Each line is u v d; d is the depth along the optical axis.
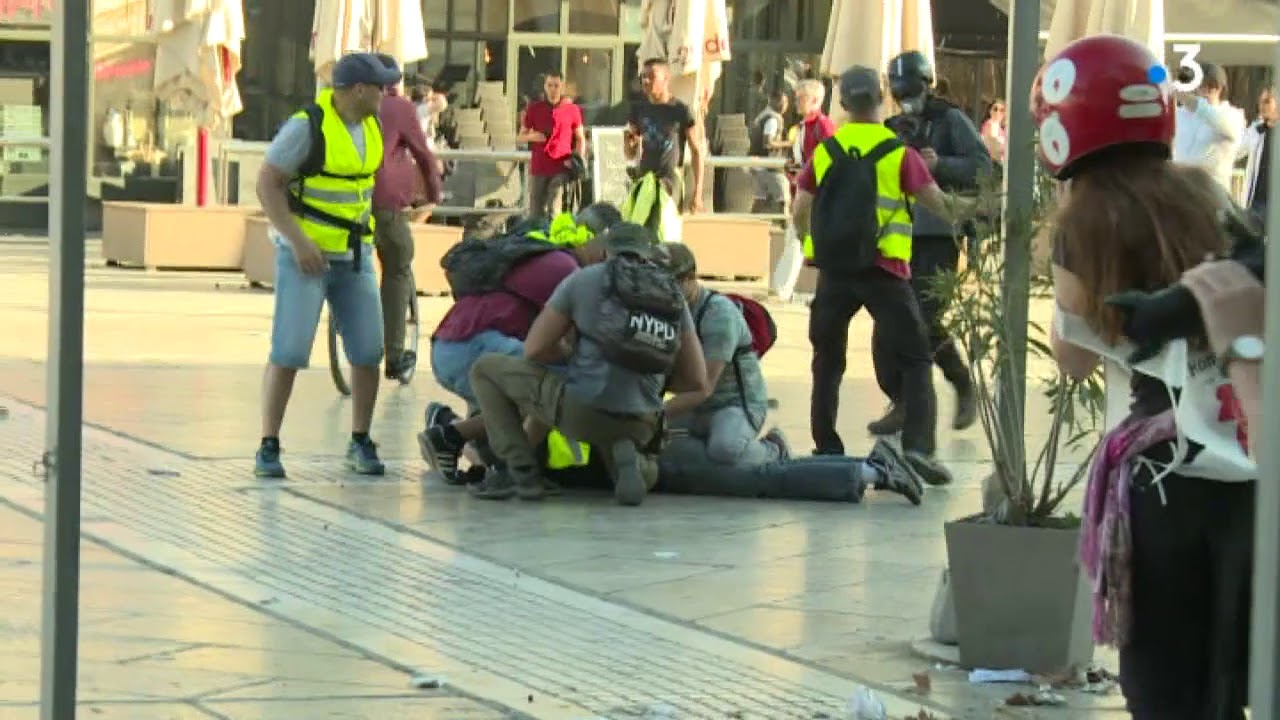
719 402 36.03
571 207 77.81
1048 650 23.67
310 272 35.56
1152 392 15.63
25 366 48.62
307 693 22.33
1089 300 15.60
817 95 63.97
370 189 36.44
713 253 81.00
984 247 23.52
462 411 44.78
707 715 21.98
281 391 36.03
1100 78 15.84
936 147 40.50
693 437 36.09
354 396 36.91
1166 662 15.67
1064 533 23.47
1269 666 10.42
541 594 27.81
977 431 44.59
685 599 27.66
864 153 37.69
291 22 105.56
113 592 26.88
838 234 37.62
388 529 31.95
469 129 100.88
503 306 35.97
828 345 38.62
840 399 48.84
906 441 37.81
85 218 15.03
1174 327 14.61
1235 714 15.66
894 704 22.62
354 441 37.03
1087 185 15.90
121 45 100.88
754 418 36.09
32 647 23.59
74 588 15.43
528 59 109.31
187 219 79.25
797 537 32.16
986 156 40.28
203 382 47.91
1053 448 23.80
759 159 82.00
